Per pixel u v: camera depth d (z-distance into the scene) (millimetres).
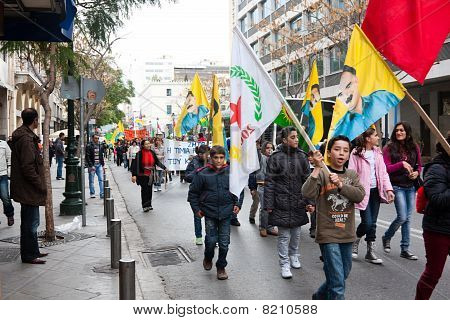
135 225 11000
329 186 4496
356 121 5324
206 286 6254
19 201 6871
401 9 5168
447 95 24734
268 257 7754
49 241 8602
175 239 9391
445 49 22078
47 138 8719
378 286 5996
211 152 6598
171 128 33969
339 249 4488
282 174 6535
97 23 9977
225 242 6551
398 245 8195
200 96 16078
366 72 5293
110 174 28281
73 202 11859
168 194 17031
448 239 4547
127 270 4430
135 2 9891
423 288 4656
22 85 30625
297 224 6555
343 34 23828
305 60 29500
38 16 7238
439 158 4586
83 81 10211
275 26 31234
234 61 5555
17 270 6680
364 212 6980
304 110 9289
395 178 7254
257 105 5418
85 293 5656
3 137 10094
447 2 5055
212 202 6523
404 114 25016
